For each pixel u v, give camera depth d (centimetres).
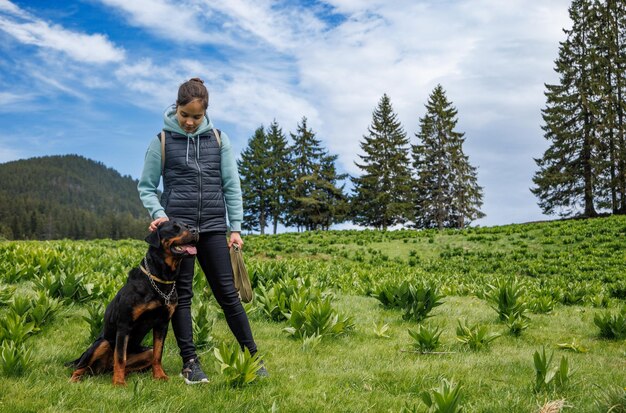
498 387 392
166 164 412
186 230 360
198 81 409
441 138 5488
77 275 693
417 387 387
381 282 1097
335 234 3494
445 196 5419
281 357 473
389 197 5447
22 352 378
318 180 5953
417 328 668
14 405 302
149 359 396
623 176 4103
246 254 2591
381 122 5819
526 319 743
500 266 2216
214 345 515
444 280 1608
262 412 296
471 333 557
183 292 406
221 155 434
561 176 4203
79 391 334
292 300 619
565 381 384
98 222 17150
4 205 17900
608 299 1030
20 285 806
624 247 2319
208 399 338
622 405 321
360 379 407
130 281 363
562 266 2097
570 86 4366
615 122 4325
